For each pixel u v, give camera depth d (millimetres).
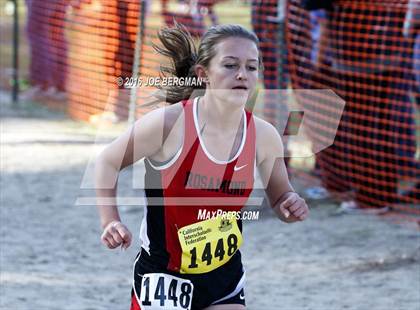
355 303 13156
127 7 24453
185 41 8641
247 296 13508
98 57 26188
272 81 19562
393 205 18328
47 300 13016
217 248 8266
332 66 18406
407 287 13844
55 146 24875
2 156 23562
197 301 8391
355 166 18422
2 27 48219
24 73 36344
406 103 18422
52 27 30906
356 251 15875
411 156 18625
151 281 8289
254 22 20000
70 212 18703
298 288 13914
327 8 18172
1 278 14055
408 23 17812
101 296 13430
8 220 17953
